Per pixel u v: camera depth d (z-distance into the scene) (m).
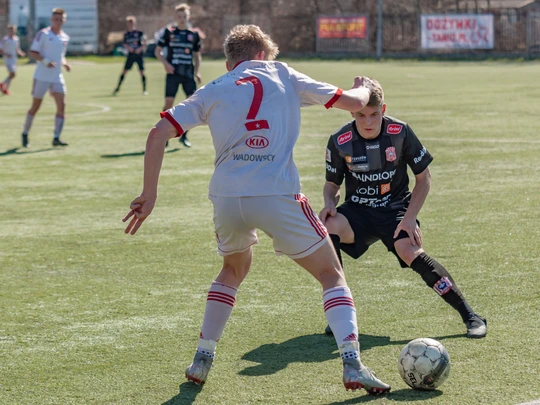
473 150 27.59
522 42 107.44
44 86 31.52
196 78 32.00
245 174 8.88
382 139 11.41
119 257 15.58
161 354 10.52
